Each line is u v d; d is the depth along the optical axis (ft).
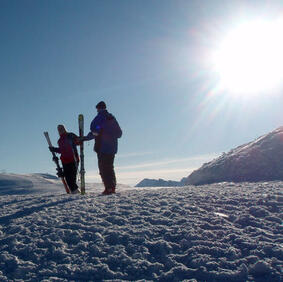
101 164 23.31
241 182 28.04
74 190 25.79
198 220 14.53
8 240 13.44
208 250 11.93
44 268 11.31
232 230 13.52
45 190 42.16
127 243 12.73
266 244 12.09
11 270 11.30
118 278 10.69
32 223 15.06
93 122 23.49
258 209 15.72
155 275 10.72
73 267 11.27
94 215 15.81
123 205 17.40
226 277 10.42
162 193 20.58
